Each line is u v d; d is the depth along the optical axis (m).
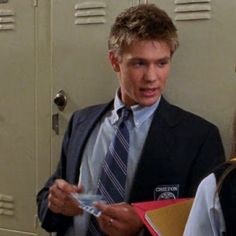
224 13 1.70
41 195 1.75
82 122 1.71
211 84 1.75
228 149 1.73
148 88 1.50
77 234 1.61
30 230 2.21
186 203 1.33
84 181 1.60
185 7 1.75
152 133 1.53
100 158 1.60
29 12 2.08
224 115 1.74
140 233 1.39
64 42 2.00
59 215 1.66
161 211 1.28
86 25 1.94
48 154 2.12
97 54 1.94
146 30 1.45
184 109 1.80
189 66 1.78
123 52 1.50
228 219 0.91
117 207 1.40
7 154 2.23
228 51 1.71
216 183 0.94
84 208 1.41
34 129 2.14
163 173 1.50
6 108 2.20
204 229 0.95
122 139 1.57
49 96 2.08
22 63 2.13
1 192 2.26
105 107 1.69
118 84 1.91
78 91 2.00
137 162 1.53
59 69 2.03
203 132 1.57
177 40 1.60
